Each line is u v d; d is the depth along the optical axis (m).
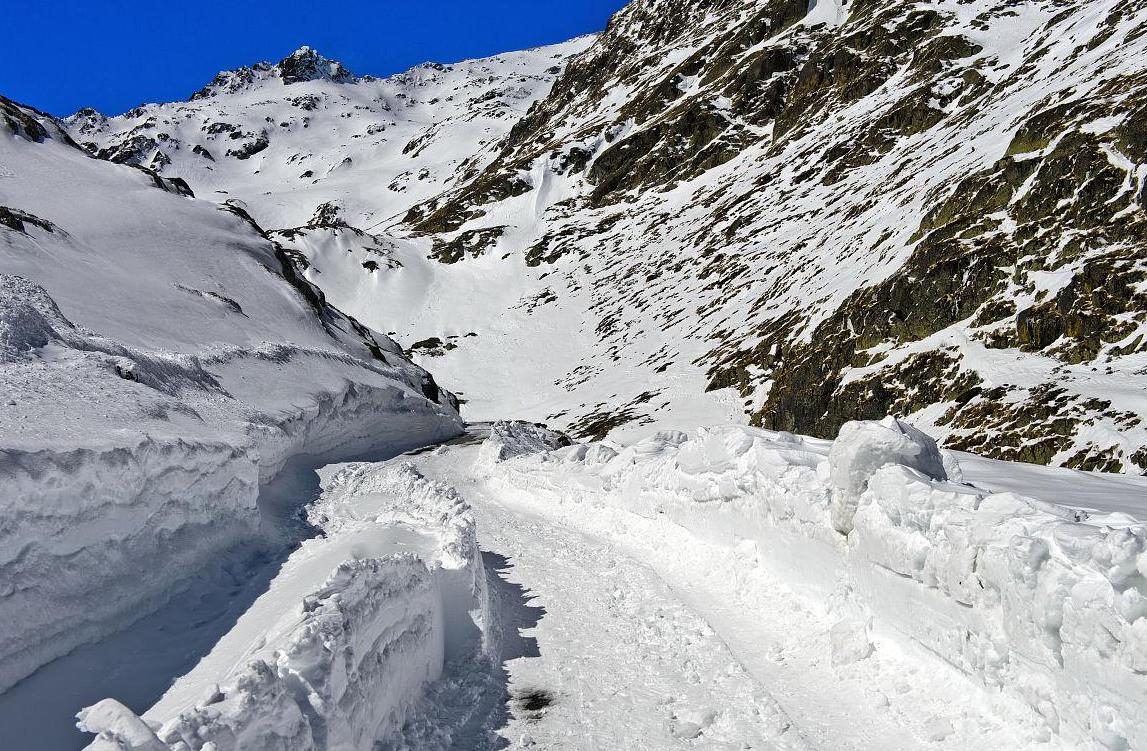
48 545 5.38
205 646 5.47
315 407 21.83
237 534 8.77
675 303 60.03
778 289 50.38
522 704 5.92
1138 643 3.74
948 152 51.16
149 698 4.63
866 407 31.05
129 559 6.34
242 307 28.98
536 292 75.94
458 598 7.12
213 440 9.03
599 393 49.69
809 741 5.04
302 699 3.90
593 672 6.46
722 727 5.32
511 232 90.38
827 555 6.76
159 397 11.17
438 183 157.50
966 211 35.34
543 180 98.50
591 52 153.12
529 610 8.40
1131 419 22.06
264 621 5.64
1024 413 24.69
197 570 7.44
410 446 31.19
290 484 15.06
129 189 34.53
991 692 4.81
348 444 25.78
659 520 11.20
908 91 71.00
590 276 74.38
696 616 7.61
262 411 18.19
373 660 4.82
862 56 83.06
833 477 6.51
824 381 34.31
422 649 5.94
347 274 83.31
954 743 4.74
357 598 4.84
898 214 45.47
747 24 110.19
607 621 7.78
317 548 8.52
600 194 93.00
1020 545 4.42
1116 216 28.80
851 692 5.64
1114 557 3.94
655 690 6.02
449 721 5.55
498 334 68.69
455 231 95.44
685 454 10.55
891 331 33.38
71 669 4.98
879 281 36.41
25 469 5.25
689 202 80.94
